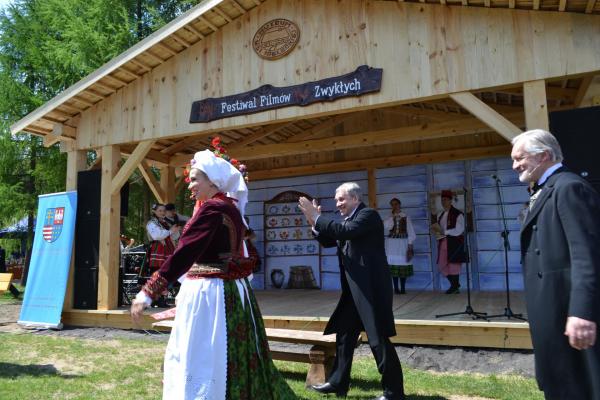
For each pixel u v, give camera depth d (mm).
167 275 2078
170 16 15055
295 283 9812
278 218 10148
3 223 14328
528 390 3779
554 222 2027
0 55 14359
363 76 5500
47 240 7227
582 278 1833
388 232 8461
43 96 14312
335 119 9180
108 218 6945
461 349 4918
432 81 5207
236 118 6219
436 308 6262
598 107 4484
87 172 7230
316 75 5801
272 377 2332
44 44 14188
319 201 9852
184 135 6594
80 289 7000
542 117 4719
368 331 3156
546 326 1996
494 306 6305
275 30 6105
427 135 7723
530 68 4801
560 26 4730
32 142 14203
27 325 6977
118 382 4062
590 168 4441
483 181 8602
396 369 3160
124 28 13641
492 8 5016
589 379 1862
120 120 7047
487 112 4965
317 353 3818
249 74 6203
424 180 9008
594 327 1788
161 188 9281
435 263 8773
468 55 5078
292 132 9273
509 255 8320
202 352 2125
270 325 5883
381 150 9367
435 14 5273
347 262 3312
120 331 6508
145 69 6824
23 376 4207
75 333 6453
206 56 6520
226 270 2262
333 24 5781
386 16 5508
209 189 2434
